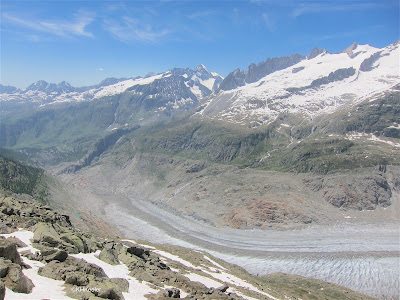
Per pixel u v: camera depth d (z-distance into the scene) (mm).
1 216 62625
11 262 37219
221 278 89188
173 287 57406
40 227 58188
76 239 59969
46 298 34344
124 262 62500
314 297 120250
